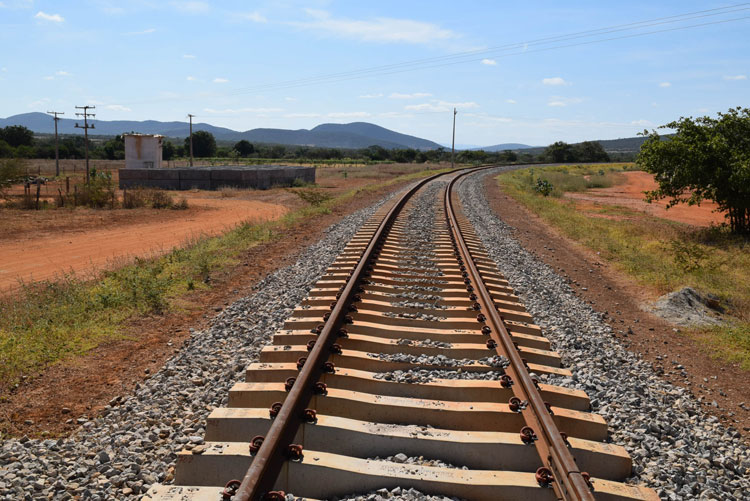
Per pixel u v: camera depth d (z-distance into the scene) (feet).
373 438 14.23
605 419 16.97
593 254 51.98
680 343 28.37
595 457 14.06
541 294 32.78
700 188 63.00
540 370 19.88
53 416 17.42
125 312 28.30
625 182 178.19
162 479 13.43
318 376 17.26
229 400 16.39
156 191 95.96
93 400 18.62
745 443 17.67
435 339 22.12
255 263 40.55
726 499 13.51
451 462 14.02
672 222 83.76
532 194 114.73
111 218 75.00
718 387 22.84
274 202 100.48
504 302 28.17
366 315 24.04
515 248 48.75
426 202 77.00
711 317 33.73
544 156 422.82
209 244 48.78
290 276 34.27
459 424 15.51
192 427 15.69
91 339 24.22
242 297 31.37
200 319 27.81
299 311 24.77
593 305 33.99
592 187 160.86
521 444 13.96
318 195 94.73
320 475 12.63
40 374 20.56
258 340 22.36
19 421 16.99
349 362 19.21
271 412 14.66
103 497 12.66
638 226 68.69
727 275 45.06
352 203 85.87
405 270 33.91
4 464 14.07
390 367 19.13
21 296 32.78
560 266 44.70
